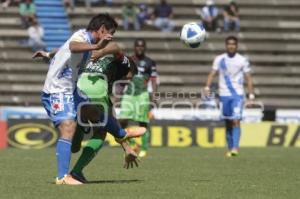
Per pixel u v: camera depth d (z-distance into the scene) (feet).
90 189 95.96
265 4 354.95
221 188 99.86
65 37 321.93
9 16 325.42
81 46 99.71
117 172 124.77
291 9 355.15
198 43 118.21
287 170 132.67
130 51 324.60
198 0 349.82
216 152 196.13
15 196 88.38
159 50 328.70
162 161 154.20
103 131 106.63
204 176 118.62
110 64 108.99
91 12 333.62
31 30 315.58
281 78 327.67
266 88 324.19
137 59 179.01
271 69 331.36
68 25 326.03
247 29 345.10
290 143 239.91
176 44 330.54
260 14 351.25
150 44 328.90
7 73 307.99
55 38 320.70
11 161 148.77
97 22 101.60
